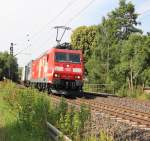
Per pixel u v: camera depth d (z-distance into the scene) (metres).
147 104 29.48
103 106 26.53
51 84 33.62
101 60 56.84
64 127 13.68
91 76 56.53
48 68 34.59
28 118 16.28
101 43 57.75
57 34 37.53
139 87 43.88
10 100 23.88
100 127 15.90
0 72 98.19
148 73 44.81
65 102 15.88
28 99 17.33
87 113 13.66
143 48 45.16
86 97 34.78
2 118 18.73
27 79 53.69
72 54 33.69
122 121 18.44
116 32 62.97
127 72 47.19
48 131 14.33
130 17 67.81
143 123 17.69
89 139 12.03
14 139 13.66
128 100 32.88
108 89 48.41
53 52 33.56
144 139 14.02
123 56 47.50
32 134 14.47
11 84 29.69
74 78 33.31
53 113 15.84
